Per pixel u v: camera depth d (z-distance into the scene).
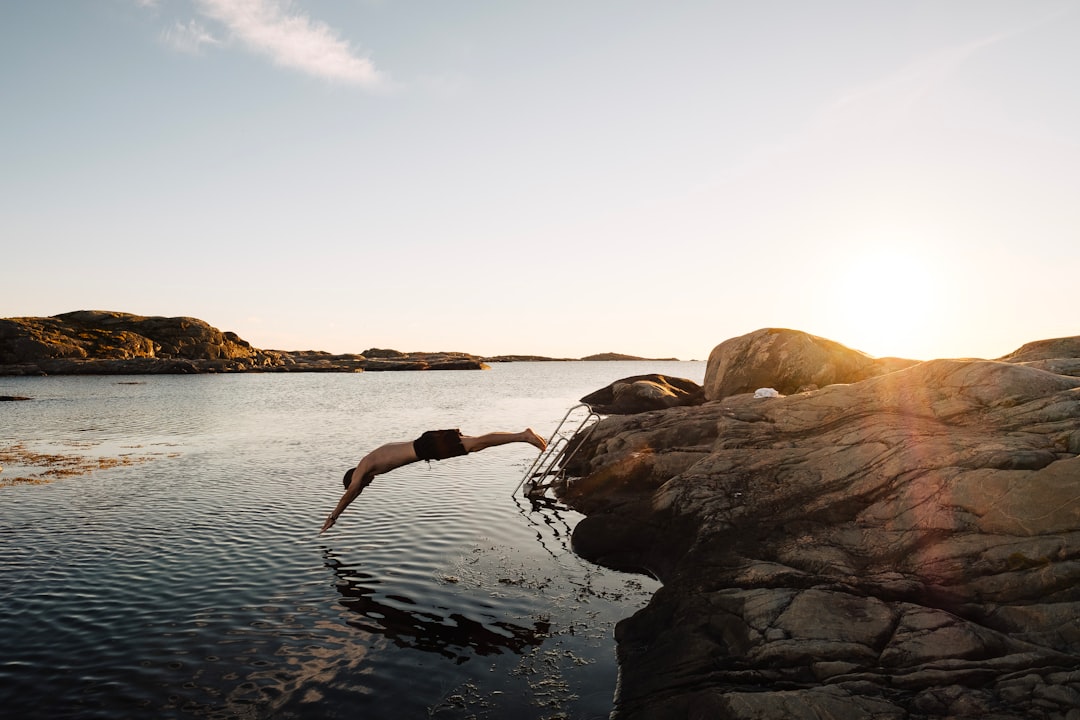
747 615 8.14
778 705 6.34
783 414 13.58
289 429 37.38
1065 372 11.69
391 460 11.05
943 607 7.86
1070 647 6.86
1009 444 9.35
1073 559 7.62
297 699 7.66
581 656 8.95
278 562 12.87
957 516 8.88
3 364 129.25
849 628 7.44
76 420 41.69
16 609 10.27
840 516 10.09
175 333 161.12
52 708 7.32
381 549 13.87
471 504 18.36
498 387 100.44
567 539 15.06
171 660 8.59
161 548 13.64
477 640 9.46
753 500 11.21
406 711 7.45
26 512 16.70
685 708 6.81
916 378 12.01
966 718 5.89
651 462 16.91
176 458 26.06
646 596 11.35
